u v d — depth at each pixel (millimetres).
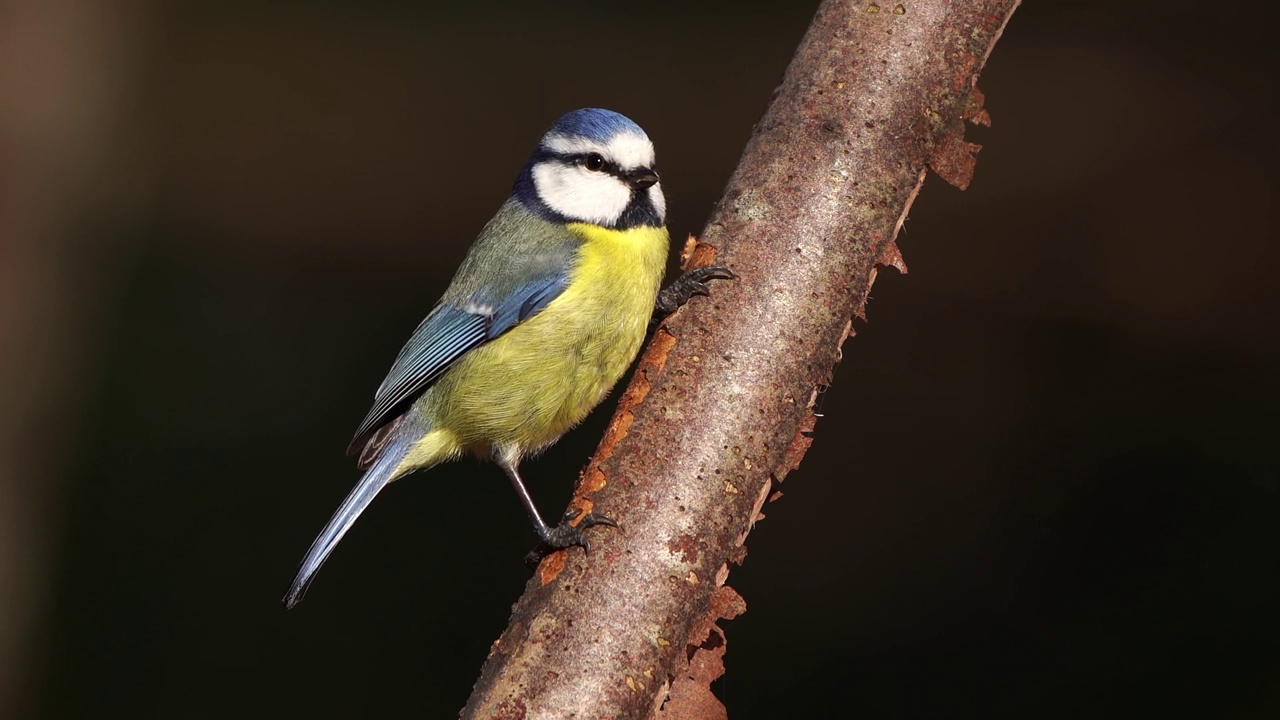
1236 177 13688
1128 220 13703
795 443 4980
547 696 4379
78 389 13766
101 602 12133
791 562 12117
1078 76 14695
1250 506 11758
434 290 15281
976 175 14297
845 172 5238
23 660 11852
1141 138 14148
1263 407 12562
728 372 4941
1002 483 12453
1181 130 14055
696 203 14695
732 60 16062
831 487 12727
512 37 16781
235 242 15430
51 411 13391
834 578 11898
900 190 5293
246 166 16000
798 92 5434
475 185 15812
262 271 15383
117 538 12664
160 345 14461
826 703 10797
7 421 13008
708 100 15766
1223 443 12336
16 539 12453
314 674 11367
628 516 4672
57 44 14141
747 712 10766
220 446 13477
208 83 16250
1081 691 10586
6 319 13258
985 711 10555
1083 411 12922
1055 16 15117
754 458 4852
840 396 13445
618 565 4586
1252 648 10656
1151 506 11969
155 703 11344
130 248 15180
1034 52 14969
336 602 11938
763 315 5035
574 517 4707
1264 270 13195
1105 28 14906
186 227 15492
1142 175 13914
